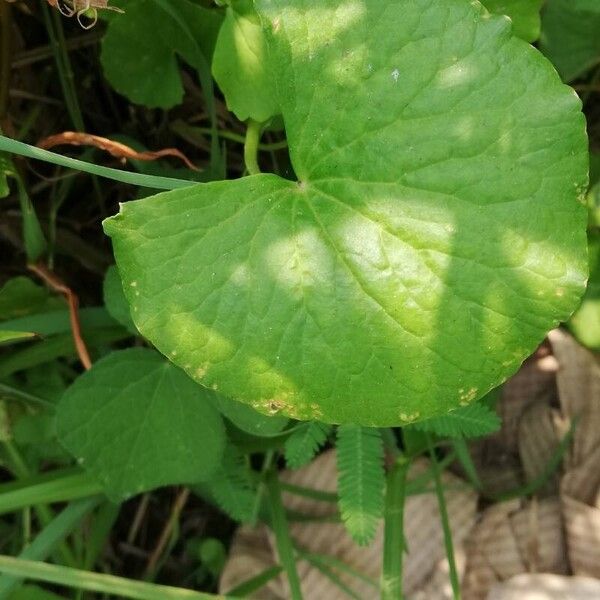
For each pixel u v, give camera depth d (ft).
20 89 0.45
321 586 0.47
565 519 0.46
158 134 0.48
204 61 0.39
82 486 0.41
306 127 0.29
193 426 0.39
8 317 0.42
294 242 0.29
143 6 0.38
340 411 0.29
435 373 0.28
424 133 0.28
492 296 0.28
